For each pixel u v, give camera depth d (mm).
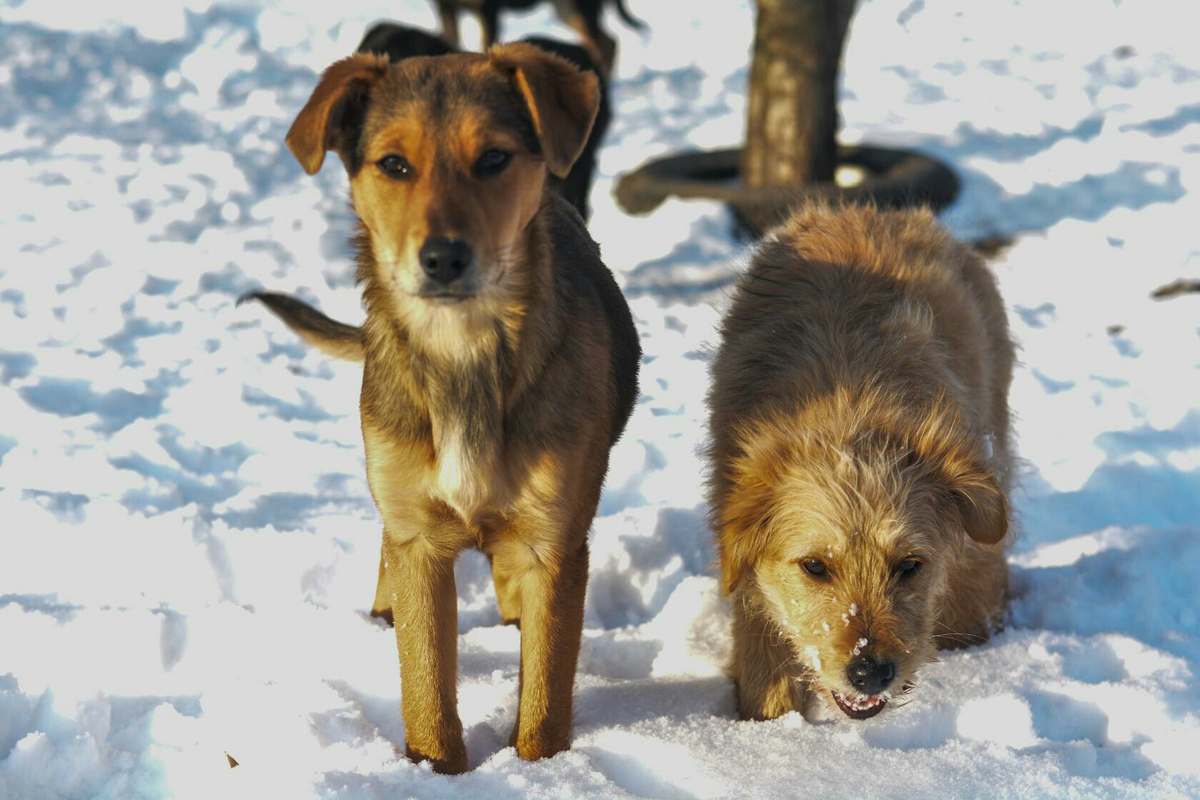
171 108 14203
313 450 6504
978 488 4082
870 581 3920
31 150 12141
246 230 10211
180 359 7680
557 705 3830
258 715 3875
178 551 5086
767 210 9953
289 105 14508
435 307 3582
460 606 5133
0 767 3600
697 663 4613
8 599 4754
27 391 6980
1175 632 4738
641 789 3791
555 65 3705
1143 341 7961
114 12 17953
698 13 20094
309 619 4605
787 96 10539
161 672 4332
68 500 5547
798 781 3656
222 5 18734
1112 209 10633
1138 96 14789
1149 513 5891
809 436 4078
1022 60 17172
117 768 3715
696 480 6230
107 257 9414
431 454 3691
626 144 13312
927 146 12805
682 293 9102
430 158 3518
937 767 3727
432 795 3562
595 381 3908
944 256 5047
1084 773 3766
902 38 18672
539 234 3758
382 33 9562
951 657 4527
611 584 5316
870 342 4379
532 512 3746
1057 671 4383
